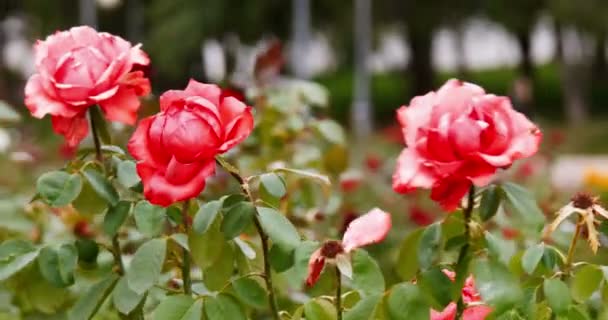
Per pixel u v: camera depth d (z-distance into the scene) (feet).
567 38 66.69
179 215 4.26
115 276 4.34
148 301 4.57
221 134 3.76
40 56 4.18
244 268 4.21
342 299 4.02
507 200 3.88
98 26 69.15
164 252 4.08
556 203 8.23
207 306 3.95
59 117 4.22
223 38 66.18
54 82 4.12
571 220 4.24
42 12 71.10
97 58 4.15
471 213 3.90
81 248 4.37
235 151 6.75
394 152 14.25
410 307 3.81
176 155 3.74
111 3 29.07
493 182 3.94
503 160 3.61
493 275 3.81
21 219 6.18
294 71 63.10
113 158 4.37
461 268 3.86
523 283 4.02
